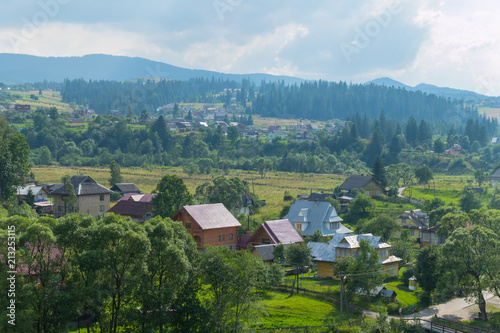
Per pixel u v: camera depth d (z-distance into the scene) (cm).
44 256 5091
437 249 8681
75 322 6053
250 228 11794
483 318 7462
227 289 6175
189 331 5753
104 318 5341
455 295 8725
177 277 5612
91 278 5116
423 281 8394
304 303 7725
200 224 10338
